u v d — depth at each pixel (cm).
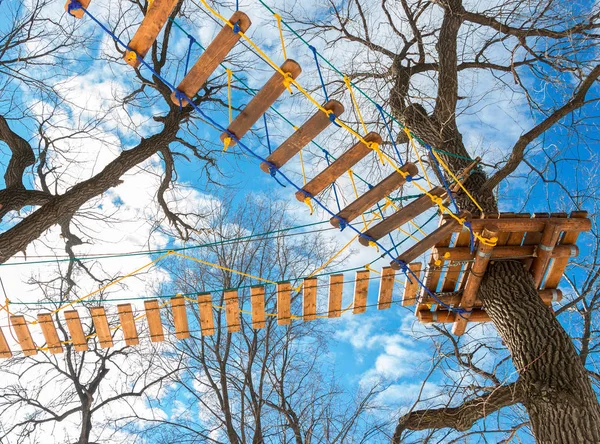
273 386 1157
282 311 638
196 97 1096
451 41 870
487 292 715
